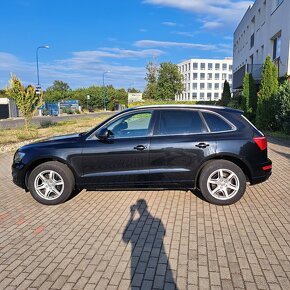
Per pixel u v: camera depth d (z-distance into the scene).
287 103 13.40
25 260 3.47
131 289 2.92
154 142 5.02
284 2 18.72
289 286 2.91
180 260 3.40
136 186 5.13
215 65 108.81
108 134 5.13
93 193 5.86
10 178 7.49
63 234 4.12
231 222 4.36
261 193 5.60
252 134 5.04
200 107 5.23
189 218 4.54
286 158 8.71
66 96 78.56
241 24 40.16
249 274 3.11
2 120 37.78
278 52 21.39
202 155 4.93
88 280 3.07
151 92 63.84
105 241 3.89
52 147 5.24
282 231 4.05
